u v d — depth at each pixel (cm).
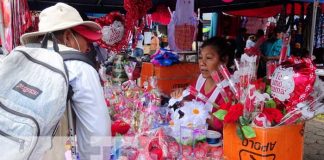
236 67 164
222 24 593
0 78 111
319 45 525
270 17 543
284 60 147
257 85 145
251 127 132
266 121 130
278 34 396
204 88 211
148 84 255
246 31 594
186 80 299
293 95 132
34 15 414
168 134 164
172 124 167
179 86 297
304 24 375
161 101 230
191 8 364
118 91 249
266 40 393
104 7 499
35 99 109
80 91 122
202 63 217
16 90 110
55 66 116
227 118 136
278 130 131
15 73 114
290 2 380
